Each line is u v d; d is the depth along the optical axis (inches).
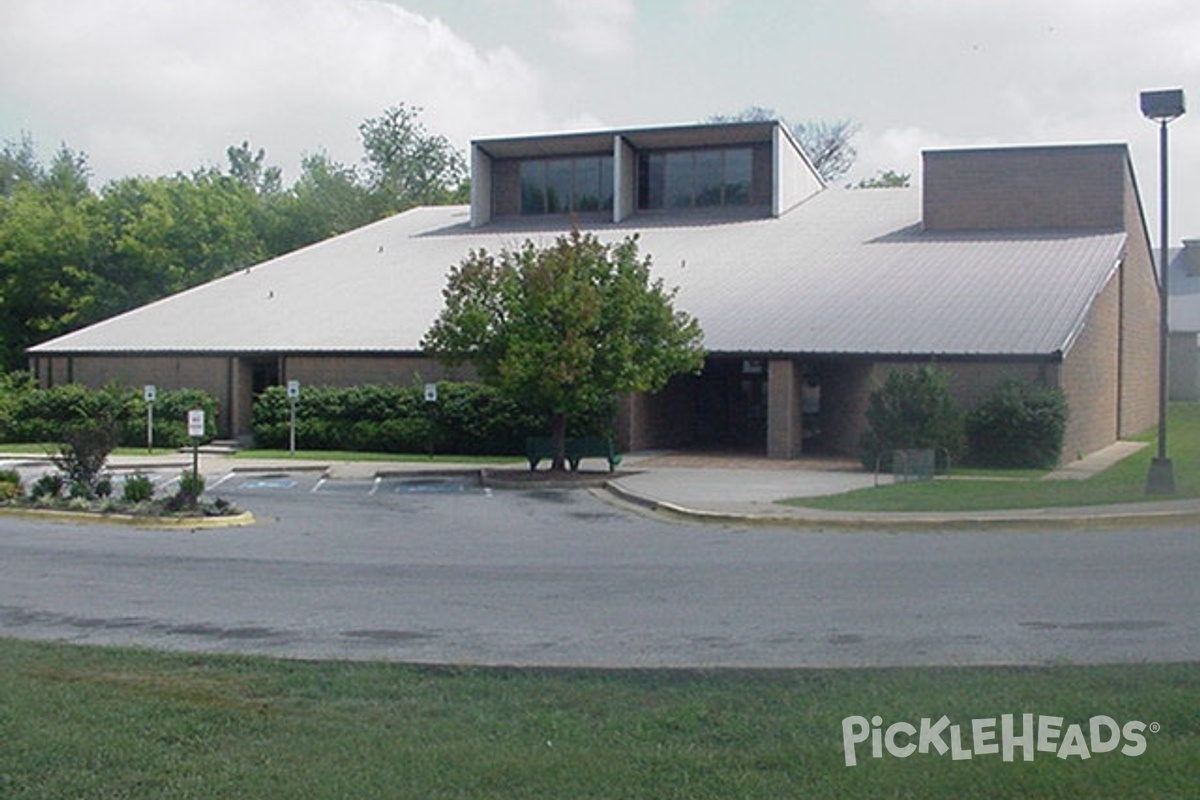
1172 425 1739.7
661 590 471.8
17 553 602.9
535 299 1011.3
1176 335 2182.6
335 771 236.5
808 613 412.8
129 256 2214.6
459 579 510.6
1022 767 231.8
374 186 3120.1
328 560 575.5
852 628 383.2
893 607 418.3
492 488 997.8
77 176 2864.2
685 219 1706.4
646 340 1055.6
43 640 380.2
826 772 230.8
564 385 1015.6
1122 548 559.5
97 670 327.3
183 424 1425.9
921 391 1058.1
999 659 329.4
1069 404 1162.0
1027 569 498.9
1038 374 1113.4
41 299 2180.1
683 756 240.8
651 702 283.9
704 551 595.8
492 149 1806.1
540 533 693.9
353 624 410.3
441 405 1320.1
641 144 1742.1
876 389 1100.5
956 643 354.6
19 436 1508.4
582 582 497.0
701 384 1451.8
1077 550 557.0
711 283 1409.9
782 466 1125.1
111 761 244.7
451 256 1680.6
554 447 1063.0
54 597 470.3
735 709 274.8
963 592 445.4
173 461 1243.8
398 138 3329.2
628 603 443.2
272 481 1070.4
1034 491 802.8
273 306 1579.7
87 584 503.2
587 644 369.7
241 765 241.0
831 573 505.7
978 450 1096.8
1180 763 232.1
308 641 382.0
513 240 1702.8
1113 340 1422.2
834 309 1270.9
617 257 1056.8
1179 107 764.6
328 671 322.7
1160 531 628.1
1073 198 1491.1
